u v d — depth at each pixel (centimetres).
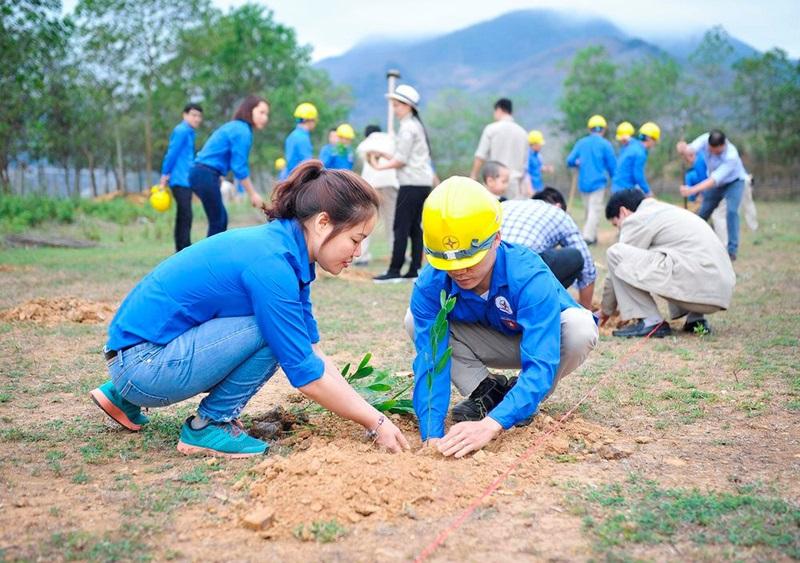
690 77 3638
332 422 381
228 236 319
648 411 405
